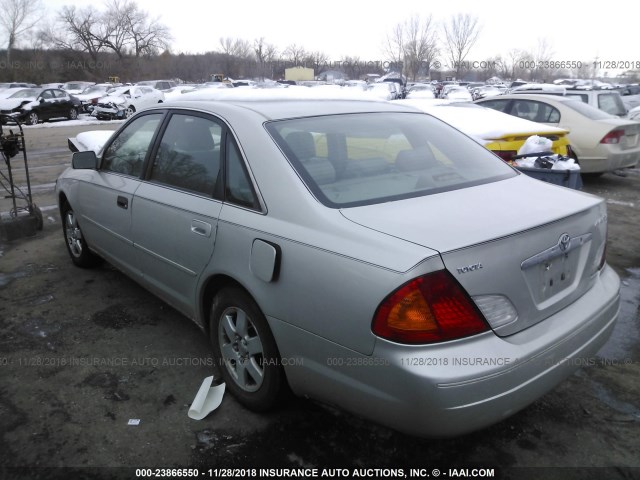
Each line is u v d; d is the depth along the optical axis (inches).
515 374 81.4
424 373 76.5
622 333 145.3
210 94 143.9
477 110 286.2
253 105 122.3
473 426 80.2
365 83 1316.4
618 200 304.8
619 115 456.1
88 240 175.3
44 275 185.2
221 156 114.0
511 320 84.2
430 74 2174.0
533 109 356.2
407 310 77.3
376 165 109.7
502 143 249.8
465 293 79.3
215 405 111.7
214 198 113.0
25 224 229.5
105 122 921.5
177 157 129.5
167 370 126.4
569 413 110.8
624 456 98.7
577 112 338.3
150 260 135.6
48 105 900.6
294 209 95.8
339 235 87.7
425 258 77.6
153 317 153.4
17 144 228.4
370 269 81.0
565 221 94.2
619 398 116.0
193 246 115.6
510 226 87.0
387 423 83.7
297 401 111.3
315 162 104.3
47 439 102.7
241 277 101.7
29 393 117.0
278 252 93.8
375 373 81.3
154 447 100.8
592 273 103.7
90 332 144.6
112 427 106.2
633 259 205.5
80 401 114.3
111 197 150.2
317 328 88.4
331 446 101.0
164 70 2240.4
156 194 130.5
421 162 116.2
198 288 117.5
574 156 336.5
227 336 113.3
